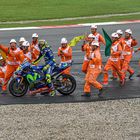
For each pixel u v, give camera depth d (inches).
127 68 1152.2
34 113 925.2
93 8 2445.9
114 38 1114.1
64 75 1047.0
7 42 1699.1
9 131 827.4
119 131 824.9
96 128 839.1
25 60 1051.9
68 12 2349.9
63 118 893.8
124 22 2100.1
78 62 1397.6
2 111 938.7
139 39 1742.1
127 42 1156.5
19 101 1007.6
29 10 2400.3
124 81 1153.4
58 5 2529.5
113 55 1117.1
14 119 890.7
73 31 1905.8
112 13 2335.1
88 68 1039.6
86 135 805.2
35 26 2037.4
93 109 948.6
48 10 2401.6
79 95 1051.9
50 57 1040.2
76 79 1197.7
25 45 1128.2
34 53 1212.5
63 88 1046.4
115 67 1123.9
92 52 1024.9
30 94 1052.5
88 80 1031.0
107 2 2623.0
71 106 968.9
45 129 834.8
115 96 1037.8
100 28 1962.4
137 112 929.5
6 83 1087.0
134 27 1982.0
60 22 2129.7
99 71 1033.5
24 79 1038.4
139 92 1073.5
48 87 1040.8
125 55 1155.3
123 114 916.6
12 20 2183.8
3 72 1136.8
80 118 892.6
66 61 1133.7
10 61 1083.9
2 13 2322.8
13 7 2468.0
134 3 2613.2
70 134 809.5
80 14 2304.4
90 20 2162.9
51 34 1849.2
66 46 1129.4
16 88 1037.8
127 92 1073.5
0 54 1143.0
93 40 1129.4
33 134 810.8
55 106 969.5
